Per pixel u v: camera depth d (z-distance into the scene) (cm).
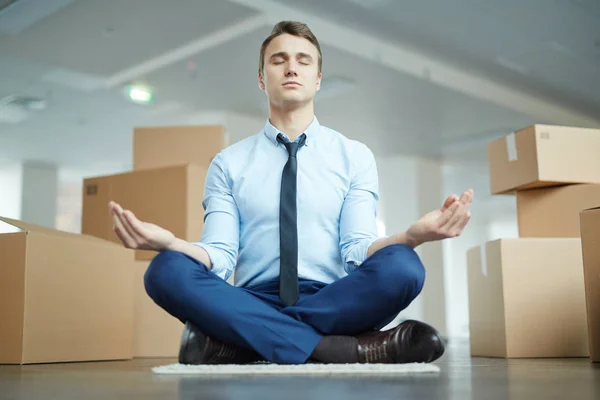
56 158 892
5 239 211
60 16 471
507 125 761
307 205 174
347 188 179
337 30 529
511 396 96
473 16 497
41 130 761
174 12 472
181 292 153
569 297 242
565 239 245
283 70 180
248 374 136
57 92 634
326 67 582
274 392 101
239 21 491
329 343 156
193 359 158
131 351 250
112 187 324
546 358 233
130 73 593
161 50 541
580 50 557
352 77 607
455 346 459
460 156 924
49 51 538
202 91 645
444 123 757
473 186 1112
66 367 188
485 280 258
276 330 154
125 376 140
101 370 169
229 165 182
